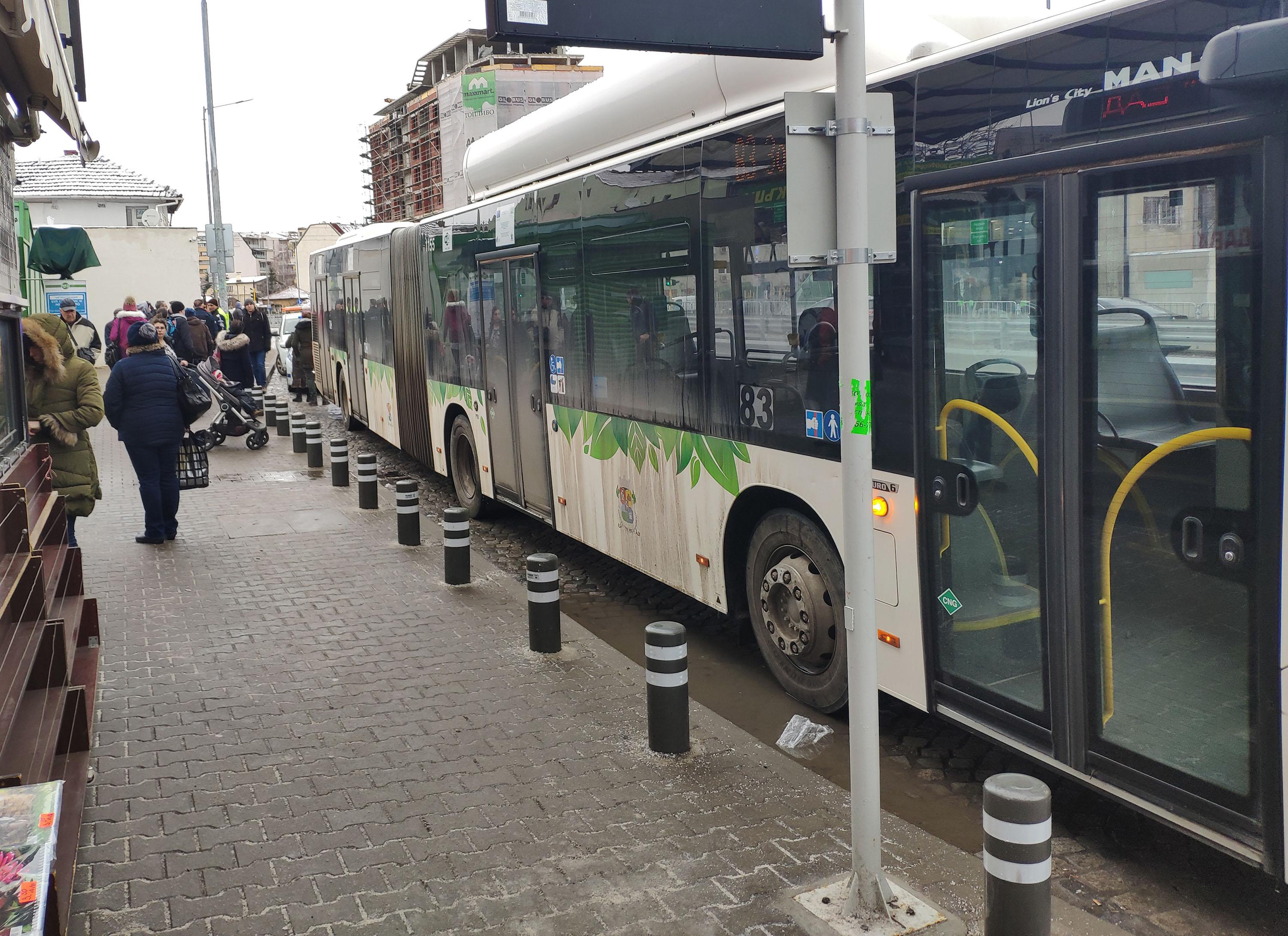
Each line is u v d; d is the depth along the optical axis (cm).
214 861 426
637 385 743
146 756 534
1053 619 421
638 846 433
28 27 423
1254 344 339
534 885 404
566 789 489
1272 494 336
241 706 603
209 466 1334
